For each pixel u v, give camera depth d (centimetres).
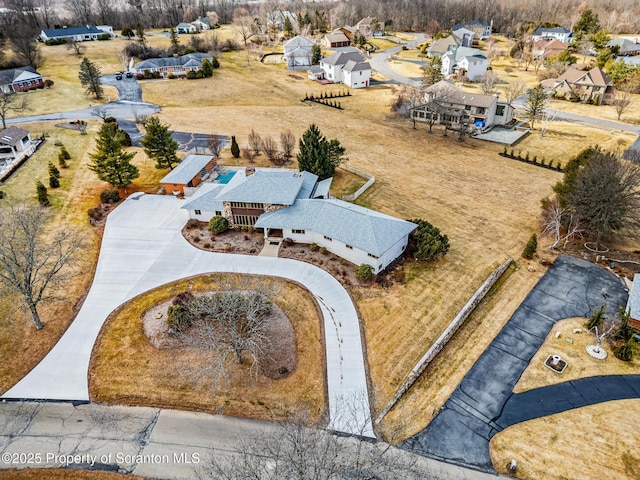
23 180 5219
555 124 7700
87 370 2894
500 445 2428
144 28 16125
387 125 7644
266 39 13975
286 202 4144
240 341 2766
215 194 4512
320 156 5025
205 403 2673
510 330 3225
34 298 3447
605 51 10900
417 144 6788
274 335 3134
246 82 10112
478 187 5356
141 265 3912
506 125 7575
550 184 5419
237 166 5897
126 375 2848
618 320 3247
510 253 4084
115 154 4847
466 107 7450
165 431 2517
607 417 2564
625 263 3919
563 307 3431
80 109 8006
